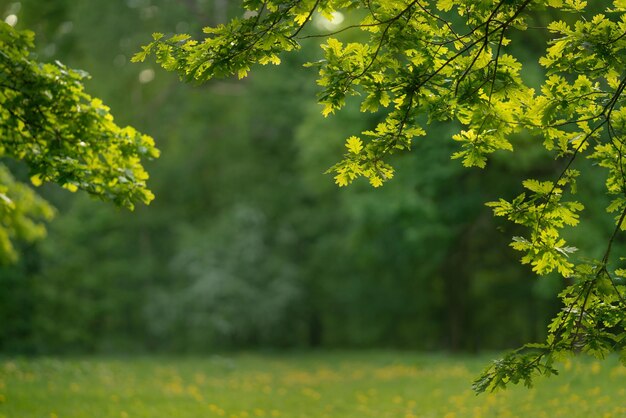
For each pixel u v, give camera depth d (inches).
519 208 219.3
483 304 1334.9
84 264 1171.9
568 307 212.1
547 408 383.6
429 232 804.6
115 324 1323.8
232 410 473.4
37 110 263.6
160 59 197.5
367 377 701.3
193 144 1326.3
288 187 1364.4
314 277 1369.3
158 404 482.6
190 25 973.2
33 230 554.9
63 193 1146.0
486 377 212.2
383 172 217.0
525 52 654.5
